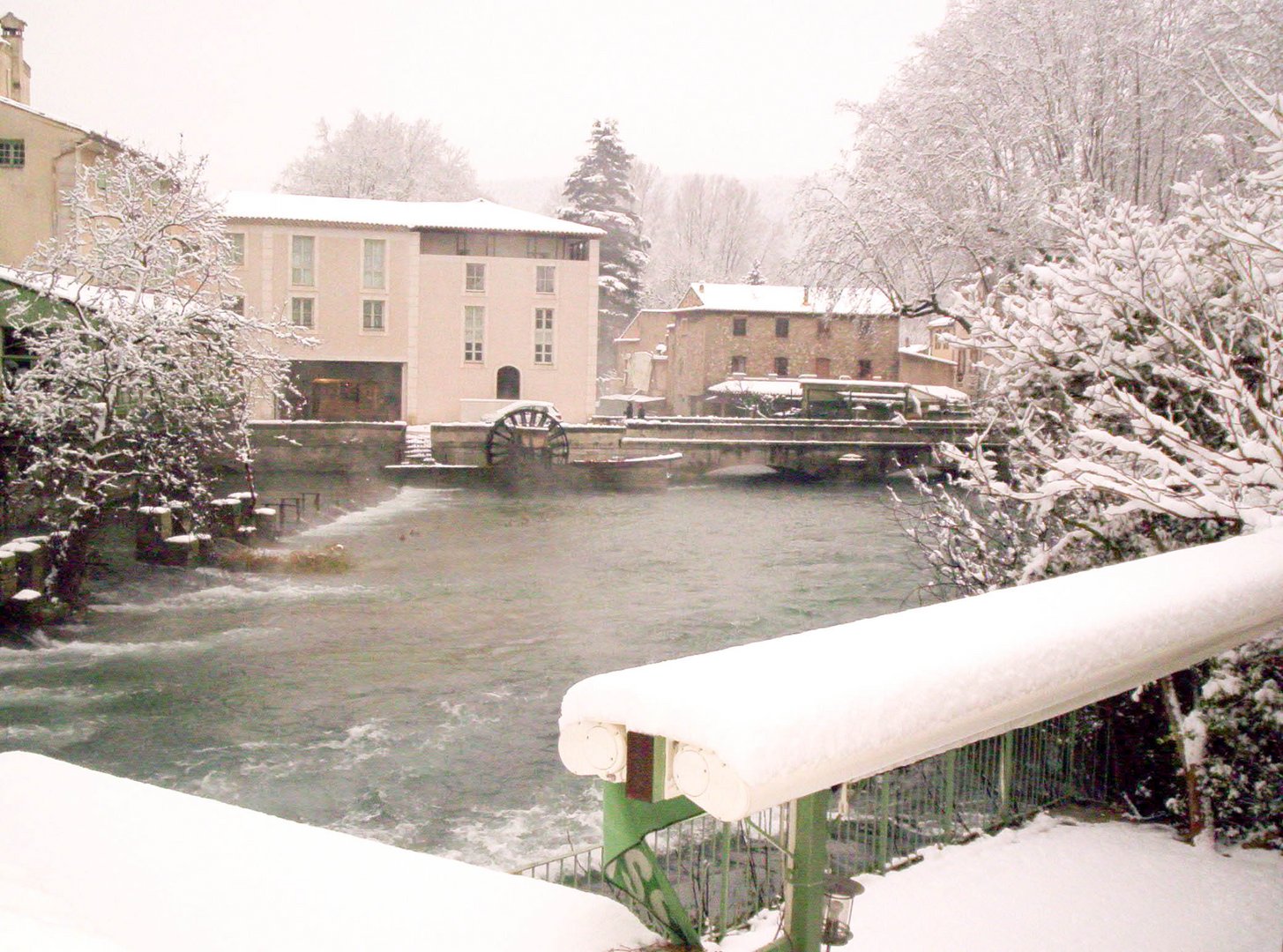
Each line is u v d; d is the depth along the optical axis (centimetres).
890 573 2680
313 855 266
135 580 2348
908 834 784
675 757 262
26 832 268
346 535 3222
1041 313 1027
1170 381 989
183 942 223
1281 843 762
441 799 1259
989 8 3050
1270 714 748
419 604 2289
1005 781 822
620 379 8081
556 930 248
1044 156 2891
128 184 2631
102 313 2383
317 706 1586
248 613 2167
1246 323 943
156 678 1708
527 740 1456
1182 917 641
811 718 261
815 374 6544
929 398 5931
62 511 2245
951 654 322
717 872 781
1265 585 491
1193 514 748
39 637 1894
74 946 198
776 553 2989
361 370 5272
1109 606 410
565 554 2962
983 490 1028
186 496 2811
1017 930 619
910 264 3195
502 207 5588
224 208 2738
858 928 618
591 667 1814
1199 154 2673
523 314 5275
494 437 4547
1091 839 783
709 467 4897
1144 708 908
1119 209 957
